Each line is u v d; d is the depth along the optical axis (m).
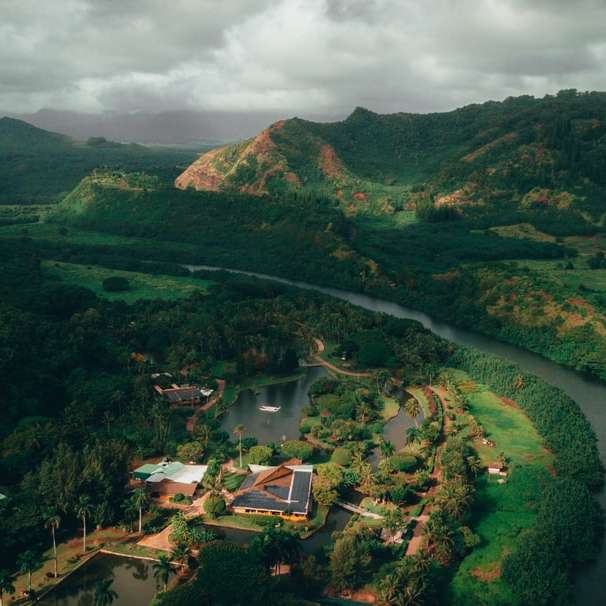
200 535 150.00
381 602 130.50
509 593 135.00
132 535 156.75
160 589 136.25
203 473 183.75
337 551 138.25
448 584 138.88
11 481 173.50
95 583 141.00
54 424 195.25
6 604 132.75
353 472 181.88
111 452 177.75
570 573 145.25
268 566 137.88
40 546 150.62
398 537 155.38
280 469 180.50
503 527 158.25
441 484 176.88
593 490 181.12
